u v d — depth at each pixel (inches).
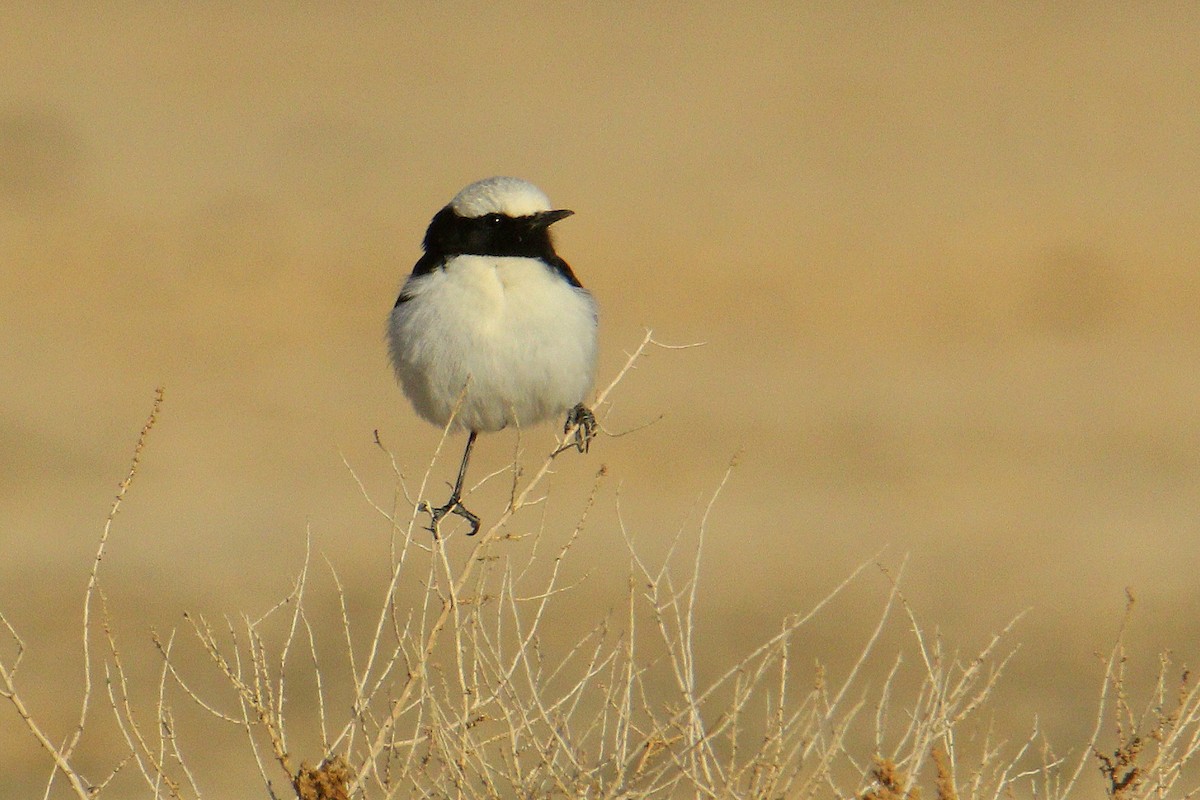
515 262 393.4
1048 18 2854.3
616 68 2561.5
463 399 387.9
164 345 1196.5
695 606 647.1
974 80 2411.4
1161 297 1352.1
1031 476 877.8
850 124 2175.2
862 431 974.4
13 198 1638.8
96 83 2313.0
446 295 392.5
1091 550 746.2
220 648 606.5
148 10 2832.2
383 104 2300.7
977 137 2080.5
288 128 2127.2
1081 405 1047.6
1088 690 561.6
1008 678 575.5
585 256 1459.2
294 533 770.8
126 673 590.2
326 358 1183.6
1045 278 1395.2
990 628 631.2
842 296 1347.2
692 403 1032.8
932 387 1096.2
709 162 1959.9
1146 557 734.5
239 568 709.9
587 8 3036.4
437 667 318.0
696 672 569.6
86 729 544.1
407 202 1740.9
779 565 710.5
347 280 1381.6
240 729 538.6
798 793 323.3
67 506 816.9
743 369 1138.7
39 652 609.9
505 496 826.8
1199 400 1056.8
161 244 1470.2
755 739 480.7
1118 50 2561.5
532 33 2829.7
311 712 547.5
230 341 1220.5
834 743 335.6
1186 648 607.2
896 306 1321.4
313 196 1744.6
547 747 324.8
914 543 757.3
